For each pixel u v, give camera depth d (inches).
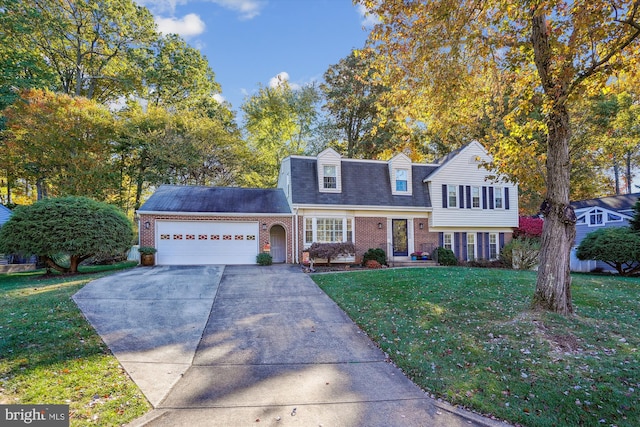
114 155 1017.5
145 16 1061.1
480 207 770.8
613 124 831.7
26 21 800.3
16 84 671.8
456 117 428.1
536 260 653.9
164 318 300.4
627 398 168.1
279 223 668.7
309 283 453.7
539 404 167.5
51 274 519.8
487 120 789.9
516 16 291.4
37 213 478.9
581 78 257.9
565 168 291.0
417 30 328.8
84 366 197.8
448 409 167.2
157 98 1190.3
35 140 776.3
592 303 329.1
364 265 659.4
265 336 267.0
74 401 162.2
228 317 311.6
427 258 724.7
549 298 288.8
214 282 452.8
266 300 368.8
